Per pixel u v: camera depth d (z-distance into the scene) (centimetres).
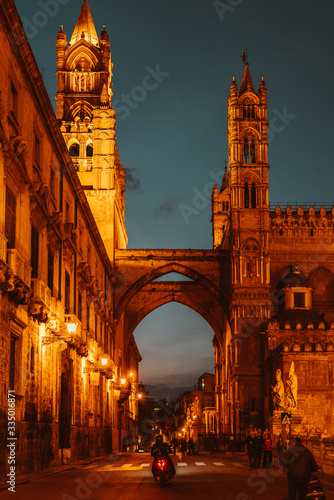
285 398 6688
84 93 9319
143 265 9006
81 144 9062
